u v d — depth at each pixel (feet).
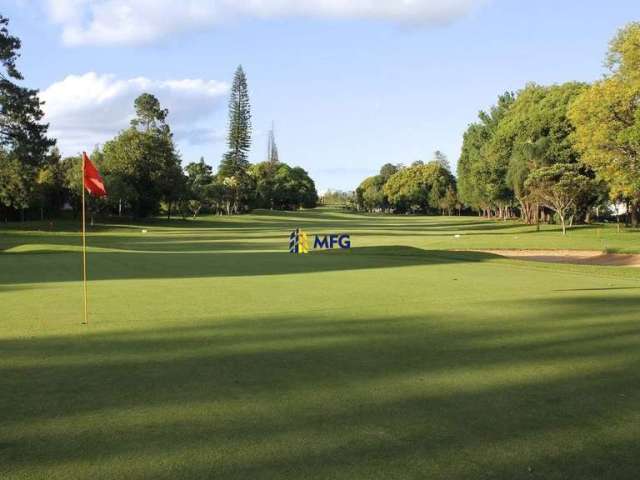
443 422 16.61
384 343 26.96
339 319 33.06
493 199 248.93
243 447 14.70
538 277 56.13
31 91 177.27
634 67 107.34
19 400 18.52
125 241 140.87
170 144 279.90
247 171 437.99
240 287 47.42
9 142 178.60
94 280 52.70
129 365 22.91
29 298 40.93
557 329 30.32
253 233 195.21
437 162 499.92
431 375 21.59
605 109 109.70
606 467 13.65
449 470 13.43
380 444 14.96
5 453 14.33
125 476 13.04
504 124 238.27
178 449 14.57
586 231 164.04
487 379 21.09
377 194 553.23
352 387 20.04
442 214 472.03
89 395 19.04
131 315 34.12
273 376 21.38
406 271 61.98
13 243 118.52
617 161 114.93
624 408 17.94
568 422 16.67
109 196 223.30
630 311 36.01
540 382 20.75
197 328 30.35
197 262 73.51
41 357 24.20
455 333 29.27
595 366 22.97
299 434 15.62
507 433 15.79
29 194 184.65
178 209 344.69
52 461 13.85
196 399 18.63
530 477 13.08
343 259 78.59
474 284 50.14
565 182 143.95
